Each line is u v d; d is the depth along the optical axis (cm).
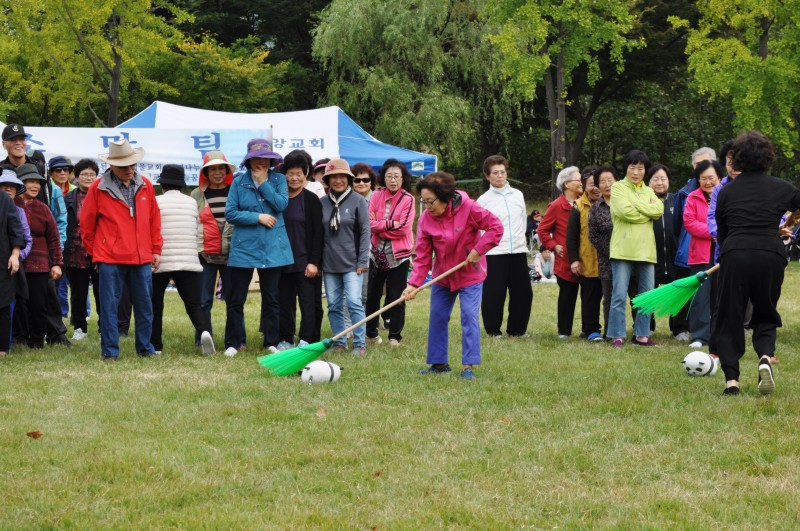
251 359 867
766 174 675
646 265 954
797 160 2969
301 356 718
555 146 2722
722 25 2817
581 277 1027
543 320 1220
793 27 2400
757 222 658
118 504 444
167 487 465
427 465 504
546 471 494
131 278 877
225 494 458
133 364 839
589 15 2459
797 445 532
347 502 448
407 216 964
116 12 2528
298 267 904
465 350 757
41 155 971
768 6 2328
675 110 3756
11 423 595
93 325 1151
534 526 416
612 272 960
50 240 941
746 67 2362
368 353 895
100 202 859
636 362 841
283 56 3822
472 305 756
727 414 607
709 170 931
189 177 1566
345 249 896
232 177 988
